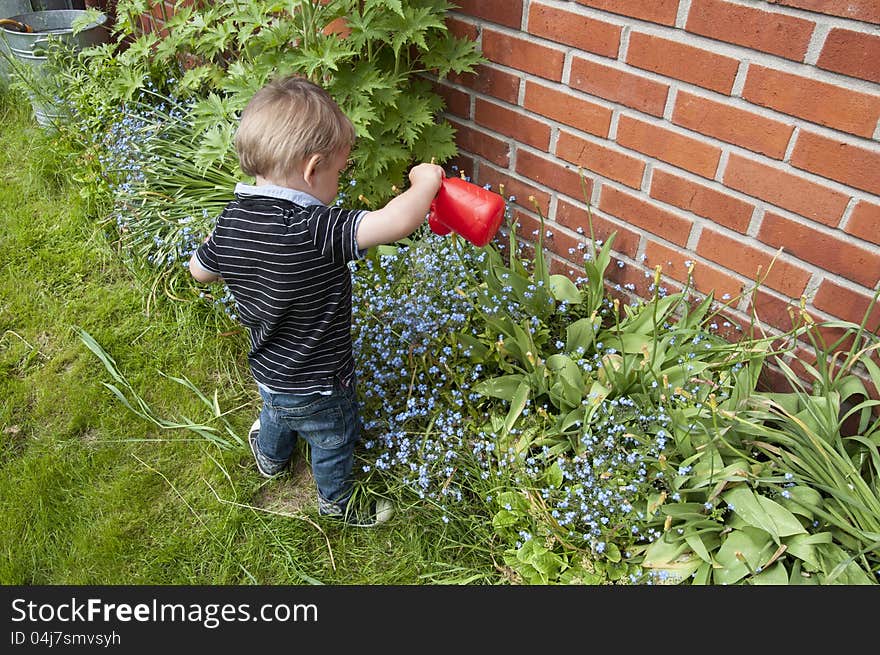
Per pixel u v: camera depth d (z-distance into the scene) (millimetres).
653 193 2205
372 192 2664
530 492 1969
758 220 1997
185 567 1949
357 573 1948
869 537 1667
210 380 2504
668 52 1973
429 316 2299
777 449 1855
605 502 1815
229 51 3338
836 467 1822
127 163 3211
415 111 2533
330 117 1642
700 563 1788
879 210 1754
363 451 2199
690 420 1931
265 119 1586
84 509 2080
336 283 1687
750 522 1738
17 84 3713
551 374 2168
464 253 2510
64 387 2451
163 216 2883
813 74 1735
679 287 2283
